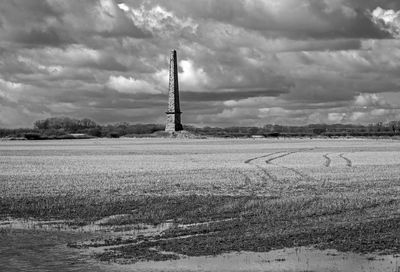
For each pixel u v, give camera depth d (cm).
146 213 2778
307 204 2986
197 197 3266
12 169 5025
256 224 2481
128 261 1920
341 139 17312
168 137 17750
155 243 2159
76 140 17288
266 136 19738
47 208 2911
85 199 3169
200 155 7638
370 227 2373
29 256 1986
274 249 2055
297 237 2216
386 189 3612
